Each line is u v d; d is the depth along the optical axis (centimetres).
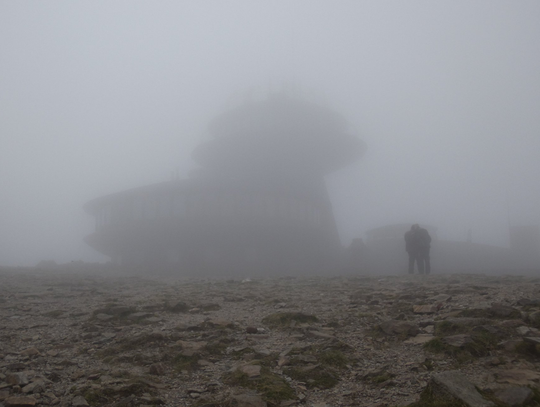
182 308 888
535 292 810
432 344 512
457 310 690
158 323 752
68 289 1329
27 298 1070
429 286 1125
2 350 582
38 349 592
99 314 808
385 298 925
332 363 500
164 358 543
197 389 444
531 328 538
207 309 895
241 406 388
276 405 398
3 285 1377
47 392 430
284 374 477
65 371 504
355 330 654
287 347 579
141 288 1429
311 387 440
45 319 797
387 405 379
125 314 820
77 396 417
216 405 398
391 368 470
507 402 345
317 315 780
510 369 424
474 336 513
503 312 615
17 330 703
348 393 417
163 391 441
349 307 844
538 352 454
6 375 477
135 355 552
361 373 468
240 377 462
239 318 790
